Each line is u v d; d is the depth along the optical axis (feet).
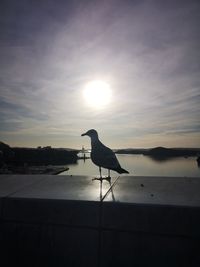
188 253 10.44
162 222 10.69
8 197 12.37
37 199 11.98
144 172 297.74
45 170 258.98
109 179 17.74
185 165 368.07
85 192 13.60
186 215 10.53
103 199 11.84
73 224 11.48
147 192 13.61
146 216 10.85
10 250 12.07
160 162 423.64
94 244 11.24
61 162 371.56
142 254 10.82
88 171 290.76
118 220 11.07
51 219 11.73
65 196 12.51
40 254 11.76
